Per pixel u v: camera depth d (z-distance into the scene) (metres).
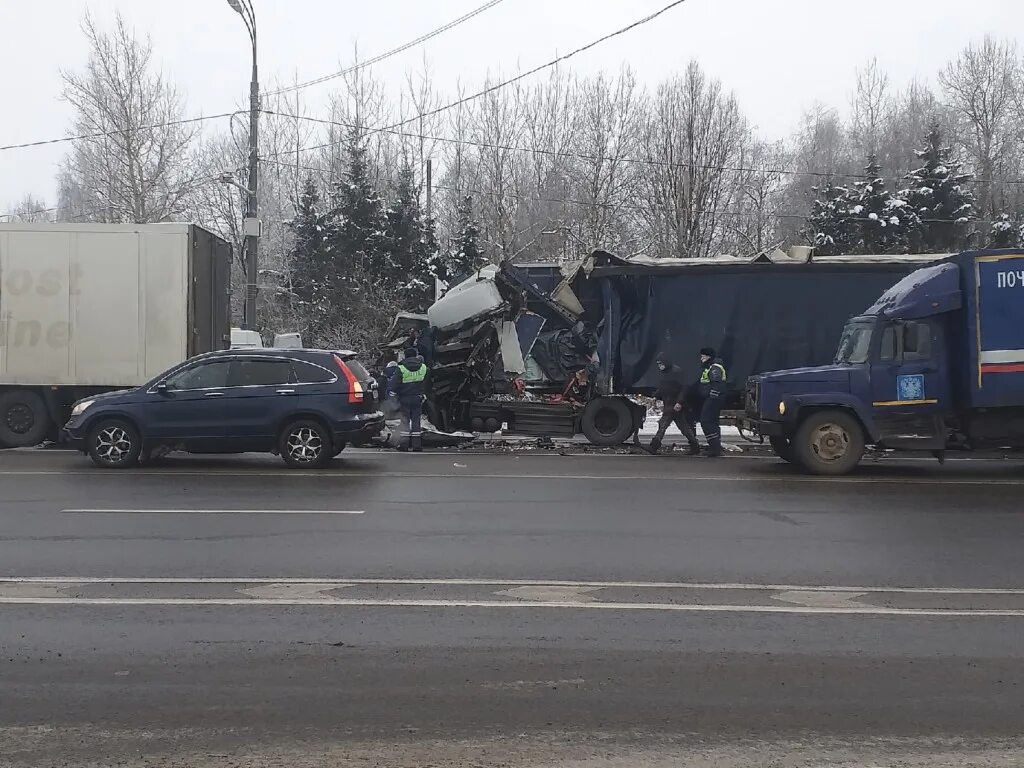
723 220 41.56
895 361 13.23
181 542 8.55
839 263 16.95
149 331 16.11
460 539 8.74
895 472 13.86
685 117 38.28
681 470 13.92
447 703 4.76
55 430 16.67
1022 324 12.82
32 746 4.22
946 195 39.38
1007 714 4.64
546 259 38.50
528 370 18.02
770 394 13.50
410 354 16.64
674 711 4.66
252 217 22.39
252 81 22.31
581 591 6.94
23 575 7.33
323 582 7.15
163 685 5.00
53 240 16.05
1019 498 11.27
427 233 39.09
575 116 40.88
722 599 6.73
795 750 4.20
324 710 4.66
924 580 7.30
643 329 17.23
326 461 13.95
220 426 13.54
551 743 4.27
